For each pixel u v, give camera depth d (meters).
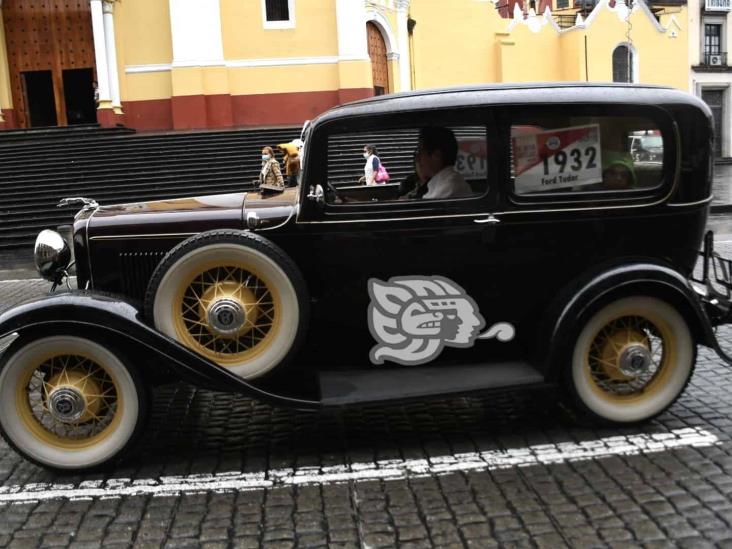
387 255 4.33
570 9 37.88
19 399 4.14
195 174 17.86
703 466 4.00
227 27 23.42
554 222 4.36
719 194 20.44
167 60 23.42
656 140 4.41
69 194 17.02
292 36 23.69
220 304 4.13
